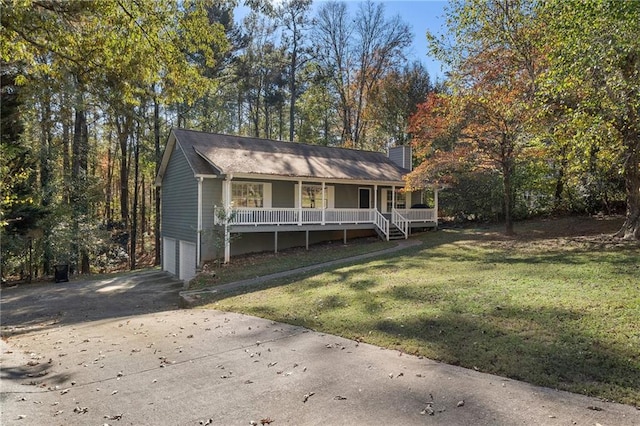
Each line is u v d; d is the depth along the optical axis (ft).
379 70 111.34
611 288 23.95
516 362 15.79
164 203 69.26
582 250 39.01
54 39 22.65
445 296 25.61
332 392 14.16
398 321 21.90
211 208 55.01
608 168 34.91
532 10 43.62
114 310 38.19
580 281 26.43
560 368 14.99
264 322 25.14
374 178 66.23
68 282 58.34
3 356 20.22
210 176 53.16
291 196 63.26
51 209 61.16
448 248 49.78
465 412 12.27
